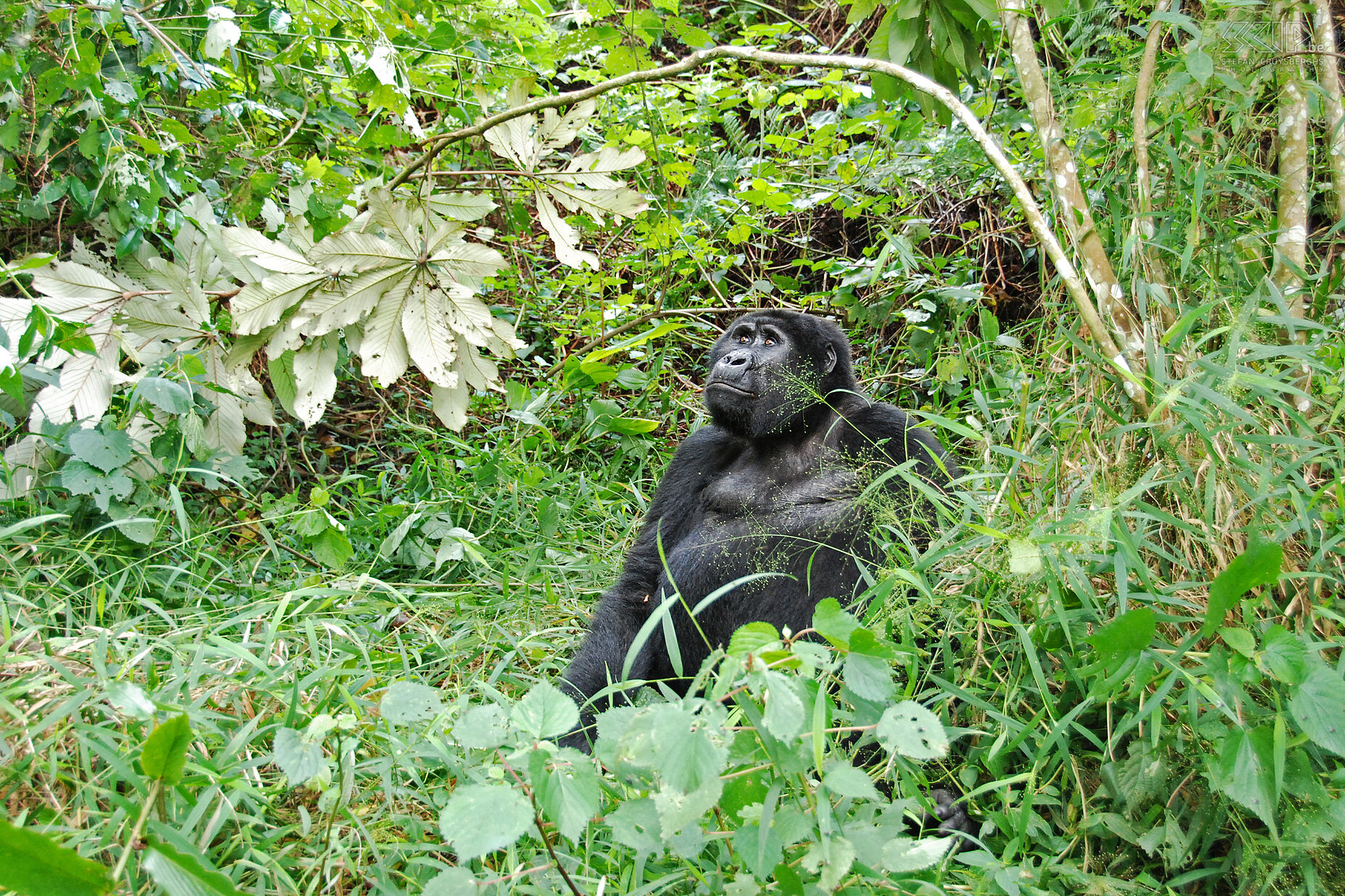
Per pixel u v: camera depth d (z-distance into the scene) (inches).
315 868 87.7
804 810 75.9
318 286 145.2
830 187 235.8
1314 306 119.6
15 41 148.3
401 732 105.8
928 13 137.8
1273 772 82.2
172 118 166.7
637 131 212.4
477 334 149.6
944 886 91.9
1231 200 132.9
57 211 181.9
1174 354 113.4
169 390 149.6
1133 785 95.1
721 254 250.1
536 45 190.7
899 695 107.3
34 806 86.7
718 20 309.3
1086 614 102.6
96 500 145.9
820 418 159.6
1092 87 136.0
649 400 245.1
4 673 100.7
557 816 68.3
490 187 189.9
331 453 226.1
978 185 230.1
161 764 69.2
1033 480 124.2
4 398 156.4
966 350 183.6
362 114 215.8
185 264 155.8
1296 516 102.5
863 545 137.4
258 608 133.4
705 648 144.3
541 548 186.9
